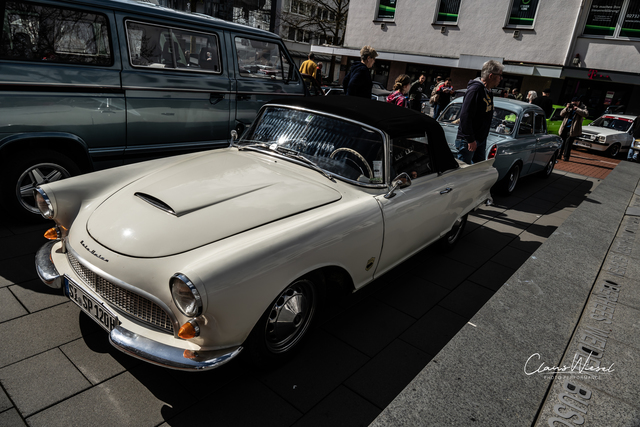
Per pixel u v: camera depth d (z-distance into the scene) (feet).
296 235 7.53
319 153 10.32
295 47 117.29
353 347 9.38
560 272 12.06
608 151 43.86
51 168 13.35
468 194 13.57
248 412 7.29
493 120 22.95
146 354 6.55
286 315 8.03
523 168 23.99
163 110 15.69
